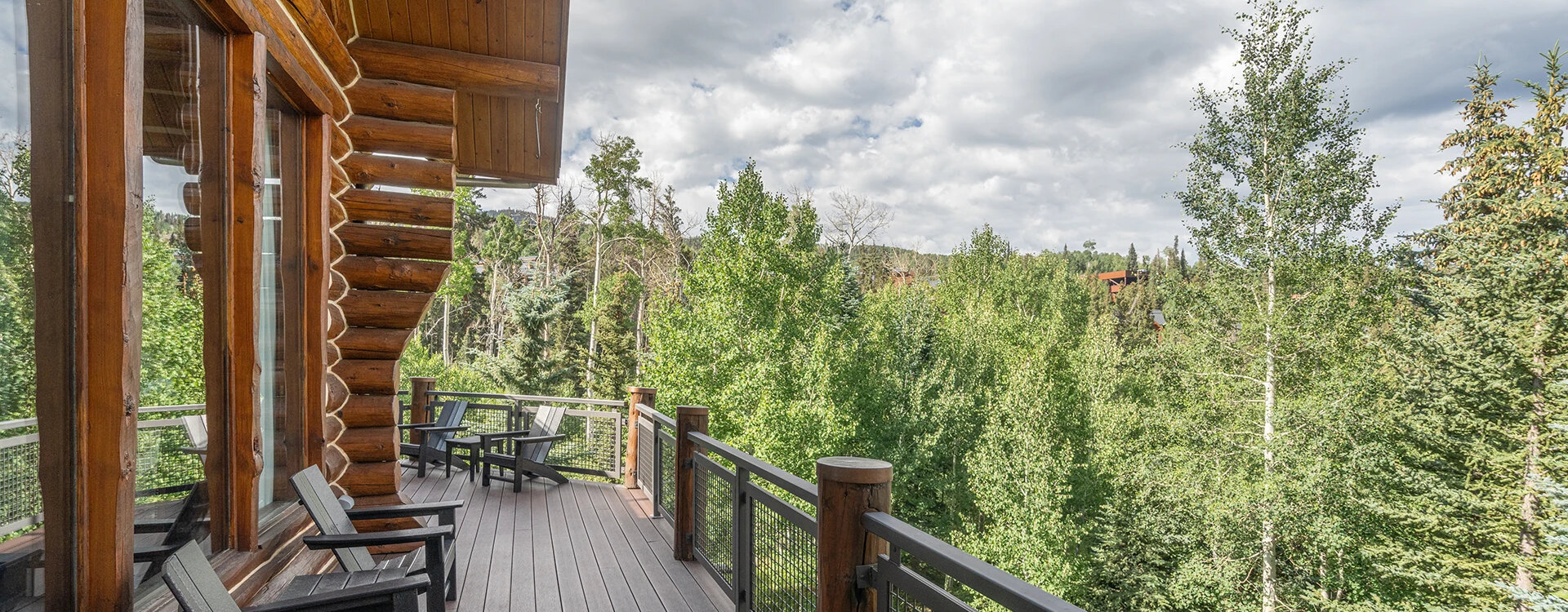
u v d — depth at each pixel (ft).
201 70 8.11
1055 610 4.37
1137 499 64.85
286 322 11.33
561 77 15.57
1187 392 61.93
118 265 5.62
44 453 5.32
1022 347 118.83
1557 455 43.68
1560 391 43.52
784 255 88.12
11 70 4.90
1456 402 48.21
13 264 4.96
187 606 6.26
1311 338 54.80
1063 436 84.38
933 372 90.84
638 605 12.72
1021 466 70.69
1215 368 58.65
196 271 8.09
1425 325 52.49
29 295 5.14
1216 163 58.44
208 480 8.54
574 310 104.99
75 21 5.46
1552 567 42.52
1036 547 67.46
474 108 17.87
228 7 8.00
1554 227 48.14
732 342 81.46
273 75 10.22
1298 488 52.19
